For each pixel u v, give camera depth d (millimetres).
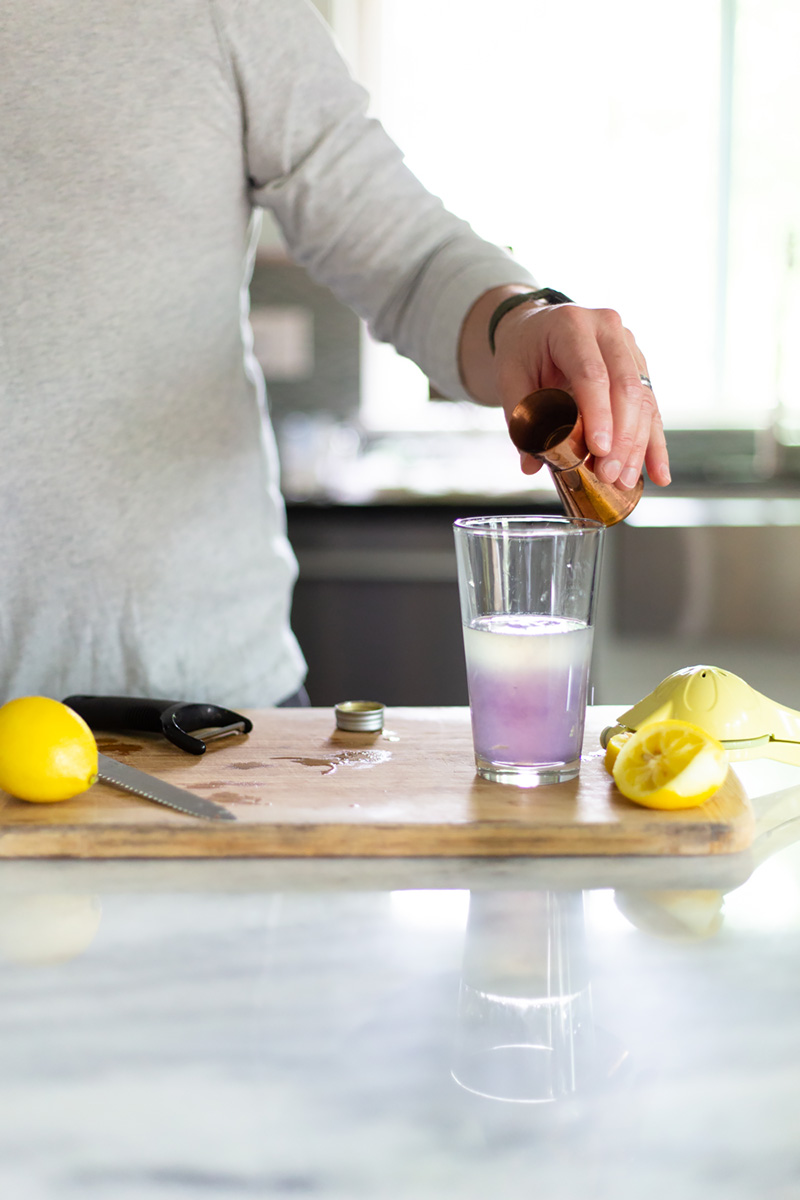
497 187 3033
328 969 727
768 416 2975
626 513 952
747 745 1004
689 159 3008
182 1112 630
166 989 710
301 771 954
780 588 2410
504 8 2947
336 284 1243
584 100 2986
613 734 994
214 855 856
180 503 1177
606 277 3072
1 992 708
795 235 2984
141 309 1143
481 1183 581
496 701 920
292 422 2861
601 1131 619
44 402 1134
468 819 861
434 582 2291
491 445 3096
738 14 2920
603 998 702
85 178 1123
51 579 1155
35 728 875
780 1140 614
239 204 1189
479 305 1112
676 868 839
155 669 1186
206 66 1134
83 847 855
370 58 2984
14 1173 590
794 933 759
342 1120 626
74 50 1112
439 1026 681
